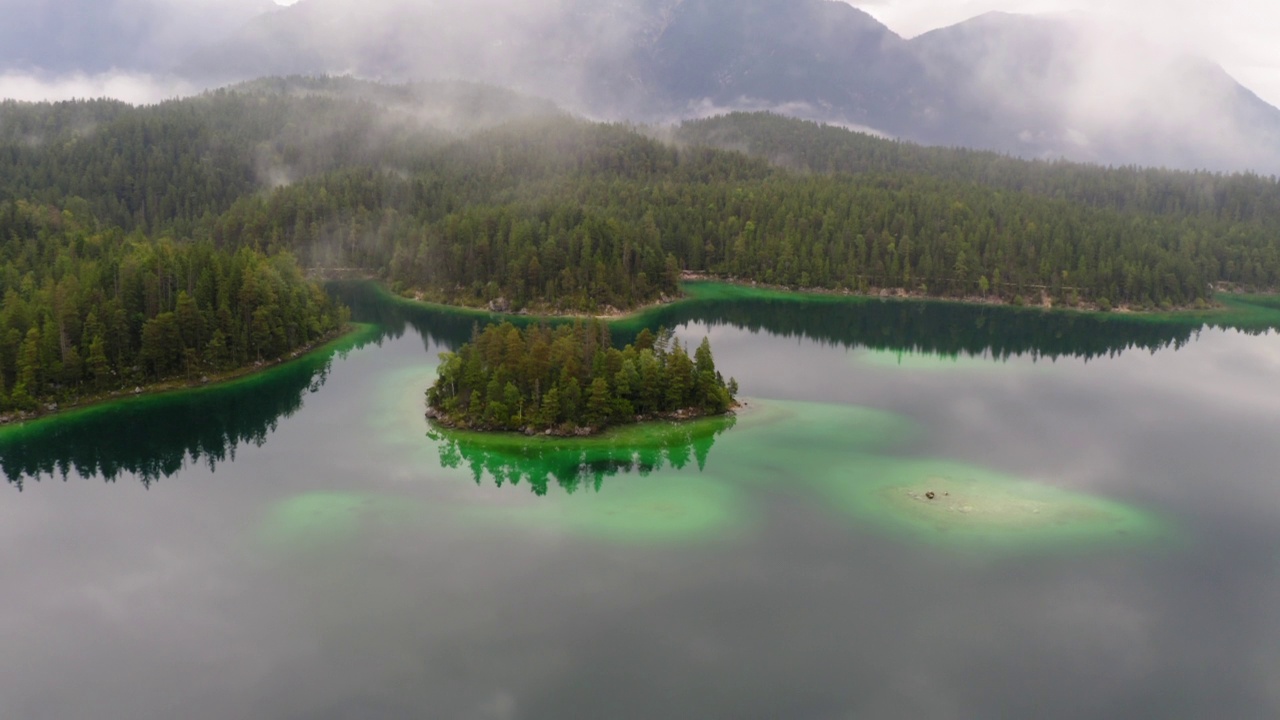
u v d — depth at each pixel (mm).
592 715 55625
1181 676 61312
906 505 90750
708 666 61000
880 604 69688
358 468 101625
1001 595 71688
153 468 102875
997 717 56375
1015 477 100875
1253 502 94625
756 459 105312
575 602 69188
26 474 101562
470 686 58531
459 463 103562
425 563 75938
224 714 55750
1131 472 104188
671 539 81125
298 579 73188
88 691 58125
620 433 114625
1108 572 76312
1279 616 69500
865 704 57281
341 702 56875
